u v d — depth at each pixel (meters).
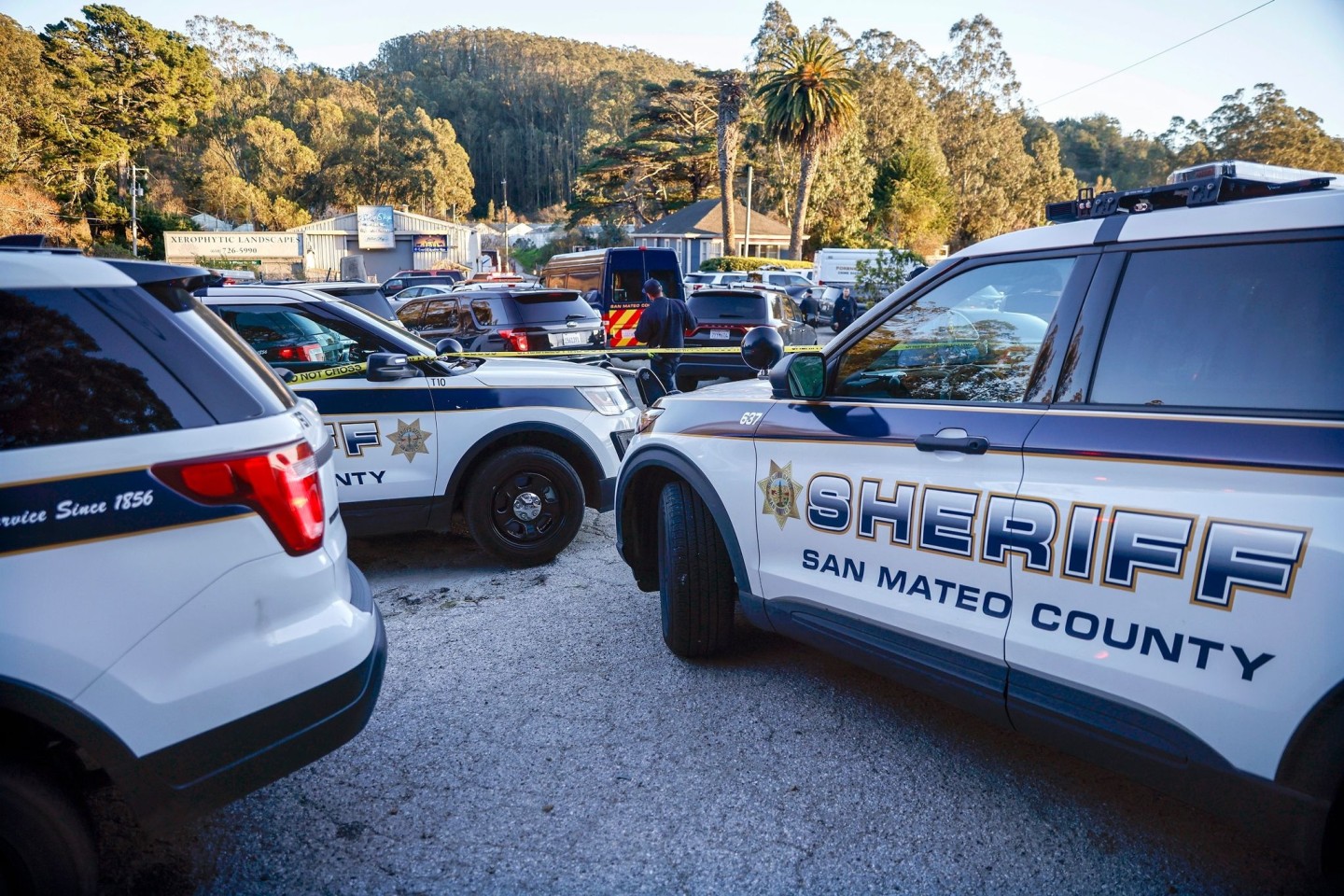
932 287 2.98
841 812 2.84
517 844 2.70
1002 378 2.73
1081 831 2.75
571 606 4.66
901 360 3.05
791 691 3.68
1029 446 2.54
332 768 3.11
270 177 97.94
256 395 2.36
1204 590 2.14
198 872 2.58
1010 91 90.56
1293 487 2.03
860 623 3.04
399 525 5.04
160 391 2.18
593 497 5.52
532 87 166.88
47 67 53.12
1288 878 2.52
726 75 49.44
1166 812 2.84
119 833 2.75
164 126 64.12
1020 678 2.55
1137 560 2.27
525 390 5.27
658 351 10.17
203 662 2.13
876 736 3.31
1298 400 2.09
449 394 5.06
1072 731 2.46
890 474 2.90
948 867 2.58
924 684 2.86
